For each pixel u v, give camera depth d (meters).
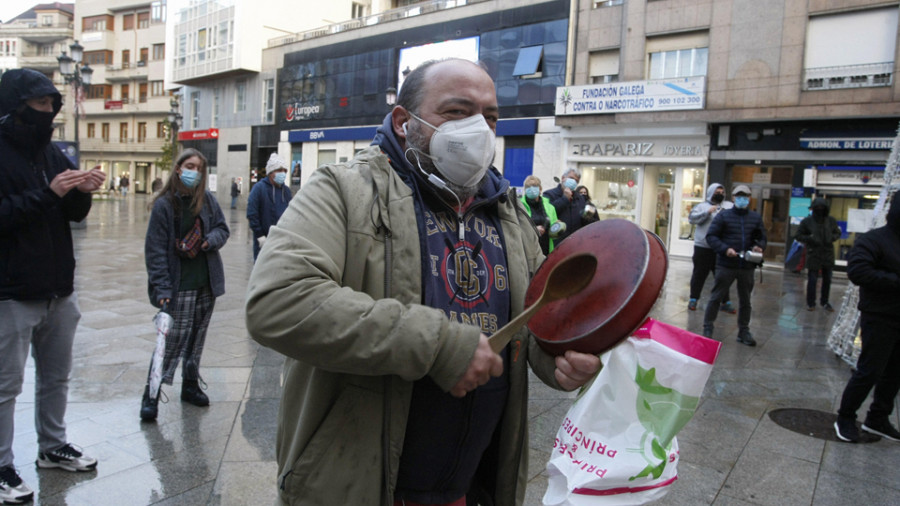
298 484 1.28
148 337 5.87
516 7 20.62
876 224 6.31
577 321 1.17
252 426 3.81
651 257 1.13
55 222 2.83
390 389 1.26
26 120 2.69
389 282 1.27
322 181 1.28
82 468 3.14
